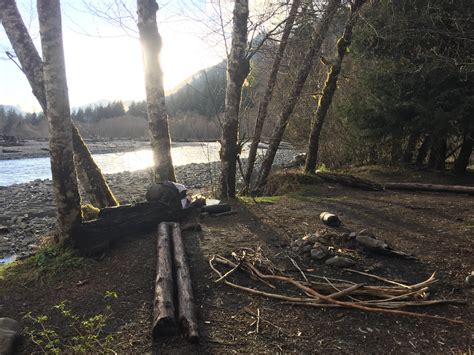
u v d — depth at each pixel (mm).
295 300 3850
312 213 6996
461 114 9648
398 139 11758
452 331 3418
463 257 4855
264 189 11227
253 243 5301
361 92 12172
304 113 15000
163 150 7242
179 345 3182
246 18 7676
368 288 3957
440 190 9359
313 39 9750
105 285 4223
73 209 4863
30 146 54031
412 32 10062
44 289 4199
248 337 3309
